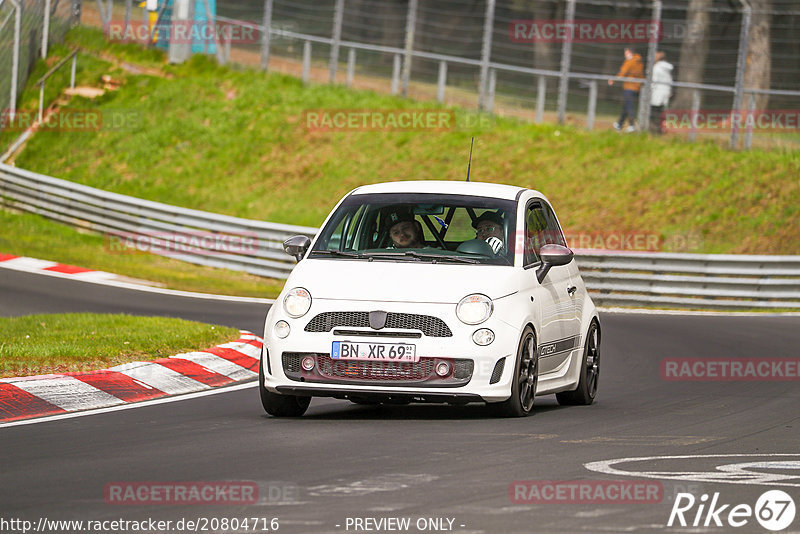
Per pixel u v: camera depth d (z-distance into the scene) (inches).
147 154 4539.9
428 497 853.2
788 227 3595.0
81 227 3929.6
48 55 5088.6
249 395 1493.6
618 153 4116.6
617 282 3174.2
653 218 3754.9
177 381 1560.0
